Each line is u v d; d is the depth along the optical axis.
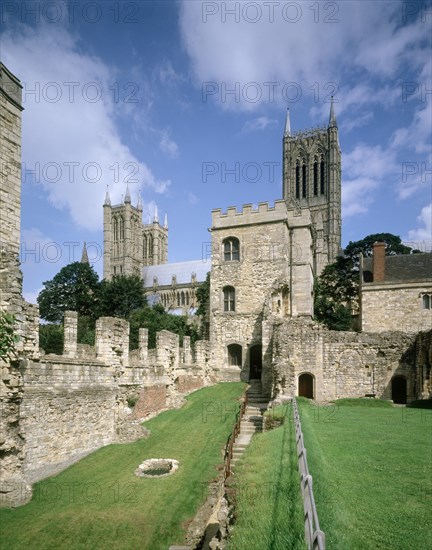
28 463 15.71
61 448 17.45
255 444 17.56
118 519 13.22
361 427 21.03
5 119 17.56
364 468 13.80
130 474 16.92
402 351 34.28
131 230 134.12
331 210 112.12
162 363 28.62
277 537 8.31
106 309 70.88
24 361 15.46
